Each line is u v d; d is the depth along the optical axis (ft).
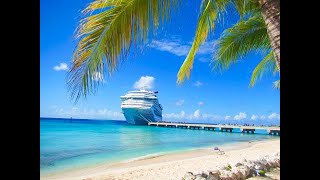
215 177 22.13
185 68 18.63
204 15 15.31
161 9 10.74
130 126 221.87
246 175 24.45
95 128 191.31
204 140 120.98
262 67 29.53
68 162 58.34
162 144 102.37
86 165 53.57
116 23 10.21
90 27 9.87
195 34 15.83
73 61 9.75
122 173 35.86
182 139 125.70
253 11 18.88
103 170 43.37
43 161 59.72
